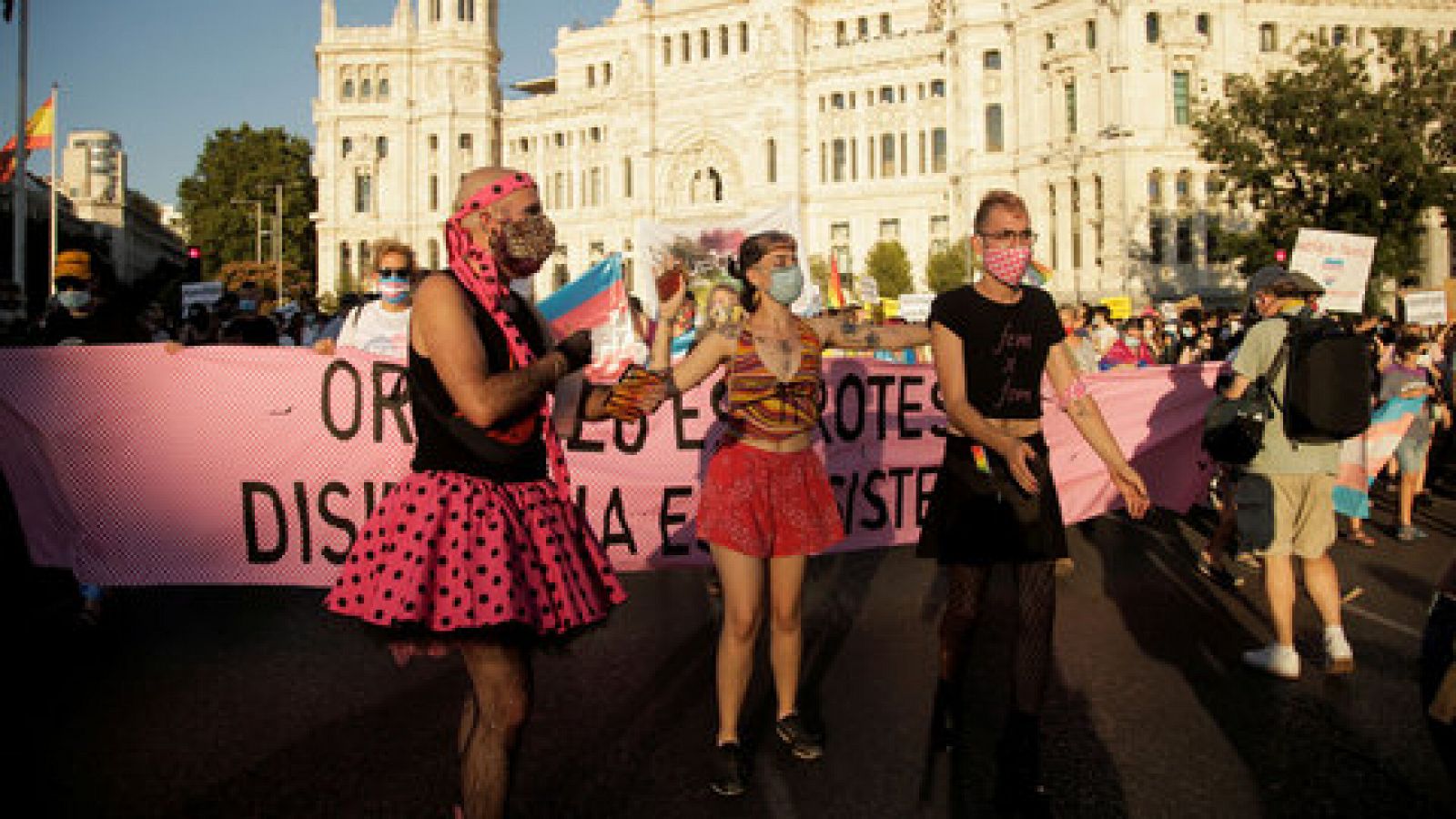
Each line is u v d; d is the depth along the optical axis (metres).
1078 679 5.88
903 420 7.85
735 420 4.64
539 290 80.94
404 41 81.00
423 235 81.00
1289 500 5.98
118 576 6.59
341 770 4.52
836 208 71.81
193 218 90.50
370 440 6.77
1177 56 52.81
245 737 4.93
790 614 4.69
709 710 5.35
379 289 8.93
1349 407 5.77
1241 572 8.91
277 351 6.68
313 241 93.31
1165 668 6.09
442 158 80.62
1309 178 35.03
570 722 5.17
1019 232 4.47
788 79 71.00
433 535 3.11
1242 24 53.69
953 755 4.72
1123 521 11.63
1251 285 6.34
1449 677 3.57
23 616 7.32
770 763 4.63
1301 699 5.55
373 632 3.08
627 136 76.25
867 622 7.26
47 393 6.54
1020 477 4.16
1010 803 4.13
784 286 4.55
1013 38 59.22
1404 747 4.84
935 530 4.68
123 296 8.38
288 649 6.47
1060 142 56.44
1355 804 4.22
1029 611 4.33
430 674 5.94
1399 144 31.45
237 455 6.66
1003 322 4.54
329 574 6.75
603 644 6.66
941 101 68.25
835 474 7.59
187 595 7.98
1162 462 9.45
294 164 90.06
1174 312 26.38
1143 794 4.30
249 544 6.68
